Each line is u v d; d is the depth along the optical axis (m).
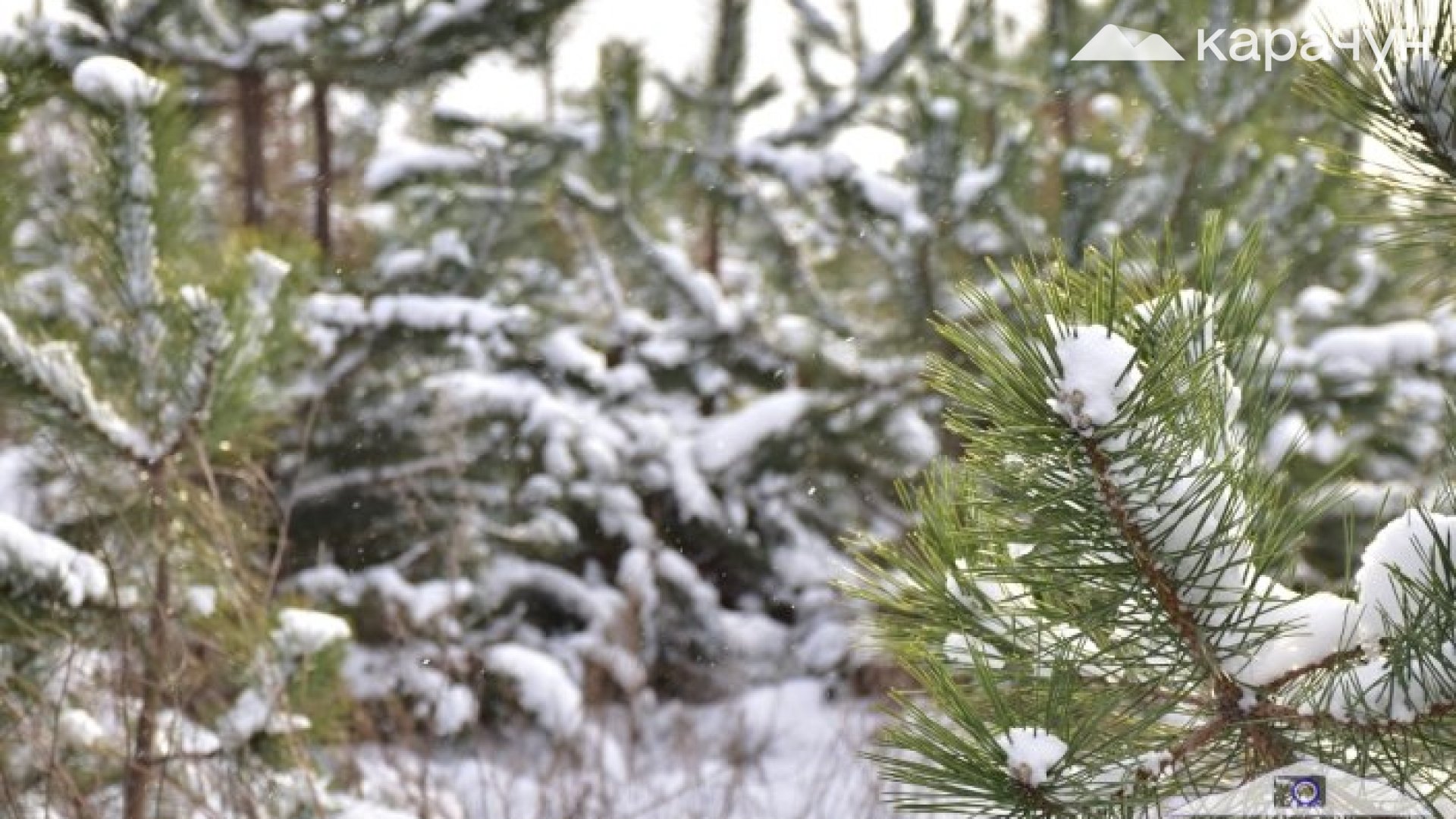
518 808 5.57
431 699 6.05
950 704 1.50
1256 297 1.52
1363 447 5.95
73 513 3.61
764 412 8.02
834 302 8.05
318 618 3.31
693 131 8.58
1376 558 1.43
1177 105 6.67
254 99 7.97
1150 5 7.25
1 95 3.06
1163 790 1.45
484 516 7.65
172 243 3.38
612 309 8.77
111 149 3.27
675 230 9.02
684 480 8.24
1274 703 1.46
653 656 7.96
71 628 3.01
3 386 3.17
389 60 8.01
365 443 7.17
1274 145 6.51
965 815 1.49
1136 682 1.53
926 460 7.66
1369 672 1.40
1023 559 1.51
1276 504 1.49
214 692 3.36
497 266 8.48
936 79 8.42
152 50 7.56
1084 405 1.34
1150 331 1.39
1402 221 1.72
